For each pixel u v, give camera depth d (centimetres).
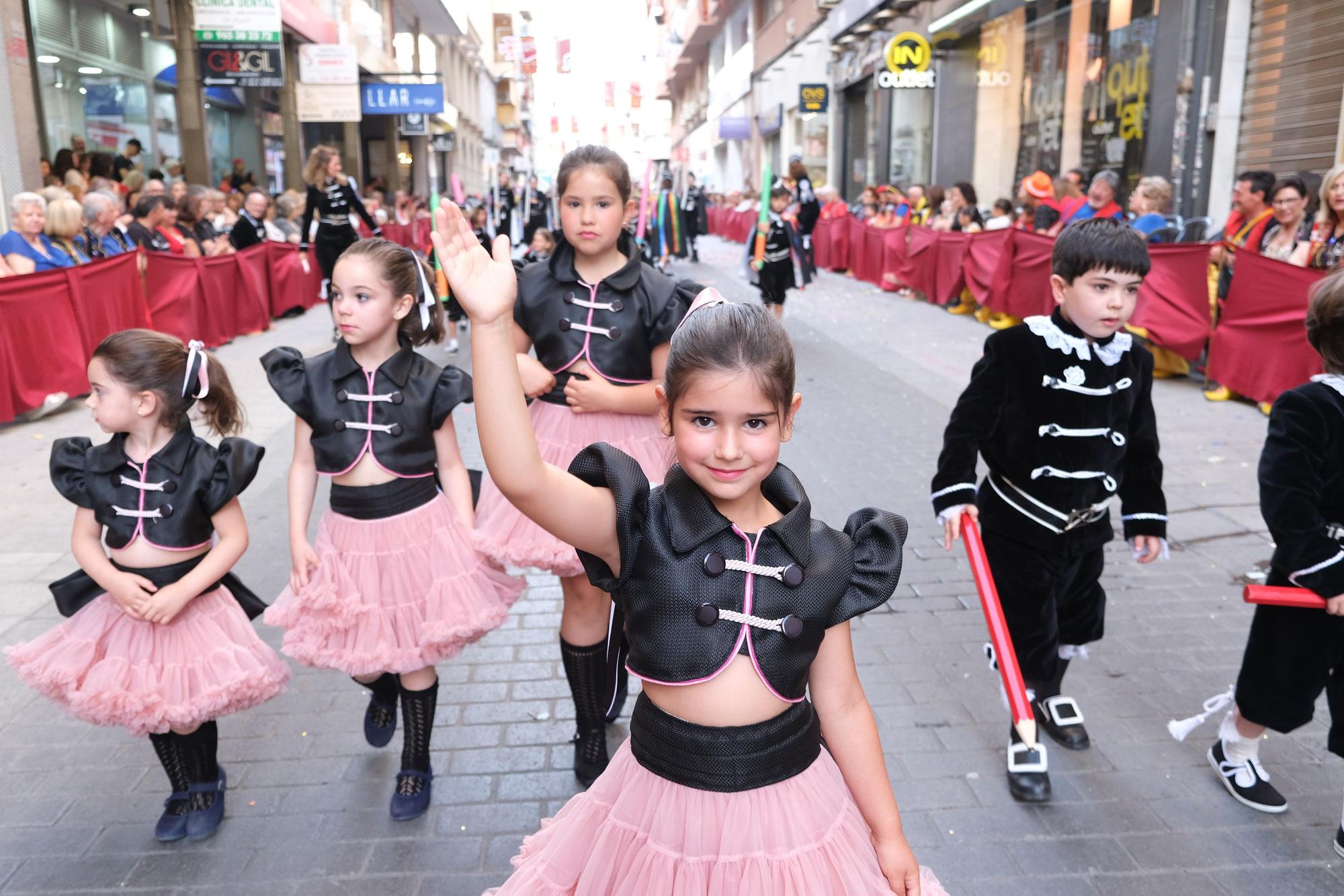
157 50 1830
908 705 368
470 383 310
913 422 778
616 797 177
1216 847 288
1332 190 677
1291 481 266
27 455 698
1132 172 1335
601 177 309
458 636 294
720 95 4781
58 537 545
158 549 278
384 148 3294
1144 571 491
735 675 166
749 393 154
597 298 324
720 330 156
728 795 166
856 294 1591
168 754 298
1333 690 283
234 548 284
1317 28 1038
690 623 165
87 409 826
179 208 1200
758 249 1208
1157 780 321
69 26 1538
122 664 273
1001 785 318
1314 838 292
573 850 177
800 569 167
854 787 181
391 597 298
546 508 158
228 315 1162
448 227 152
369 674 314
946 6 1889
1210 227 1052
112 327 880
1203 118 1195
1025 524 312
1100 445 304
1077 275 295
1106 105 1396
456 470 317
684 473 171
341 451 298
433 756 338
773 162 3703
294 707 374
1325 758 334
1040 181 1280
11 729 359
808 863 165
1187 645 414
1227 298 786
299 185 2327
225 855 287
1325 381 273
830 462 668
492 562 316
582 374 323
